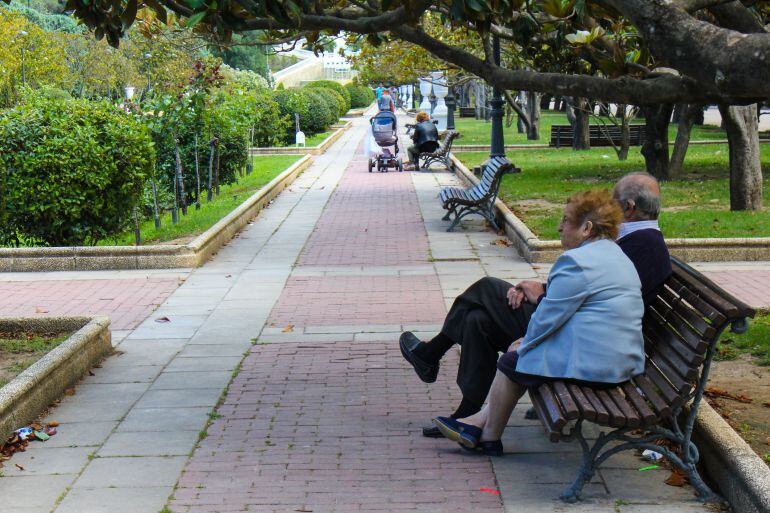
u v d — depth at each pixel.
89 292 9.81
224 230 12.96
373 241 12.91
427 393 6.25
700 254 10.62
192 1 5.36
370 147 23.73
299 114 37.94
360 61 31.84
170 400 6.15
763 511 3.91
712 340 4.17
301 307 8.96
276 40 8.76
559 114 59.00
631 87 5.36
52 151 11.36
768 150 26.66
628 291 4.52
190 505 4.45
